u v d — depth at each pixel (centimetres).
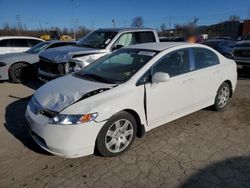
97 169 317
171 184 290
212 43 1403
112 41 672
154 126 388
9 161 332
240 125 455
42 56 678
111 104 323
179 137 405
